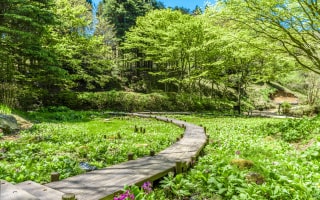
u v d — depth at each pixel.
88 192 4.05
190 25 27.09
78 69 29.00
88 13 38.34
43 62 20.44
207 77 32.84
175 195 4.70
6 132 11.82
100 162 6.86
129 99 29.67
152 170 5.39
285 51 13.85
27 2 19.09
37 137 10.30
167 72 35.78
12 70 19.81
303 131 10.93
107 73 38.94
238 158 6.62
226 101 35.00
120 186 4.37
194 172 5.61
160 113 27.11
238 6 11.85
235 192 4.44
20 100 21.30
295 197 4.17
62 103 26.28
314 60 13.46
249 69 31.09
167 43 30.41
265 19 12.25
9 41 18.89
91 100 27.92
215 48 27.33
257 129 13.70
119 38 41.69
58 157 7.03
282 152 7.89
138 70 42.06
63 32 28.41
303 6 11.44
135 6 45.72
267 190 4.35
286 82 40.94
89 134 12.02
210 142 10.02
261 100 45.44
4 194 3.10
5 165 6.04
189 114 27.69
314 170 5.68
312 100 37.66
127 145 9.15
